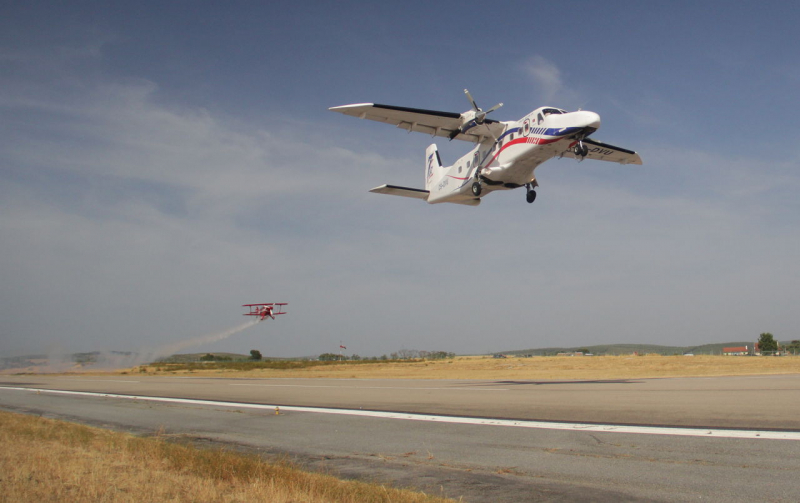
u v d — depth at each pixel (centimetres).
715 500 496
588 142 2336
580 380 2195
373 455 767
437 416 1121
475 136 2198
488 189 2331
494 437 862
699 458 654
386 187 2620
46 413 1402
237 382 2611
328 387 2077
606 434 831
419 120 2123
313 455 780
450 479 617
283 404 1466
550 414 1066
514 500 526
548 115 1897
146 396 1828
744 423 860
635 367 3575
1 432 1002
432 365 5019
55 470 676
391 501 523
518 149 2006
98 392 2064
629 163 2586
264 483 601
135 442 867
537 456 712
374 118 2098
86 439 918
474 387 1848
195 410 1391
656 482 564
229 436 967
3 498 547
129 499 548
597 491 544
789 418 888
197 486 598
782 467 596
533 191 2308
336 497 545
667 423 895
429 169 2783
